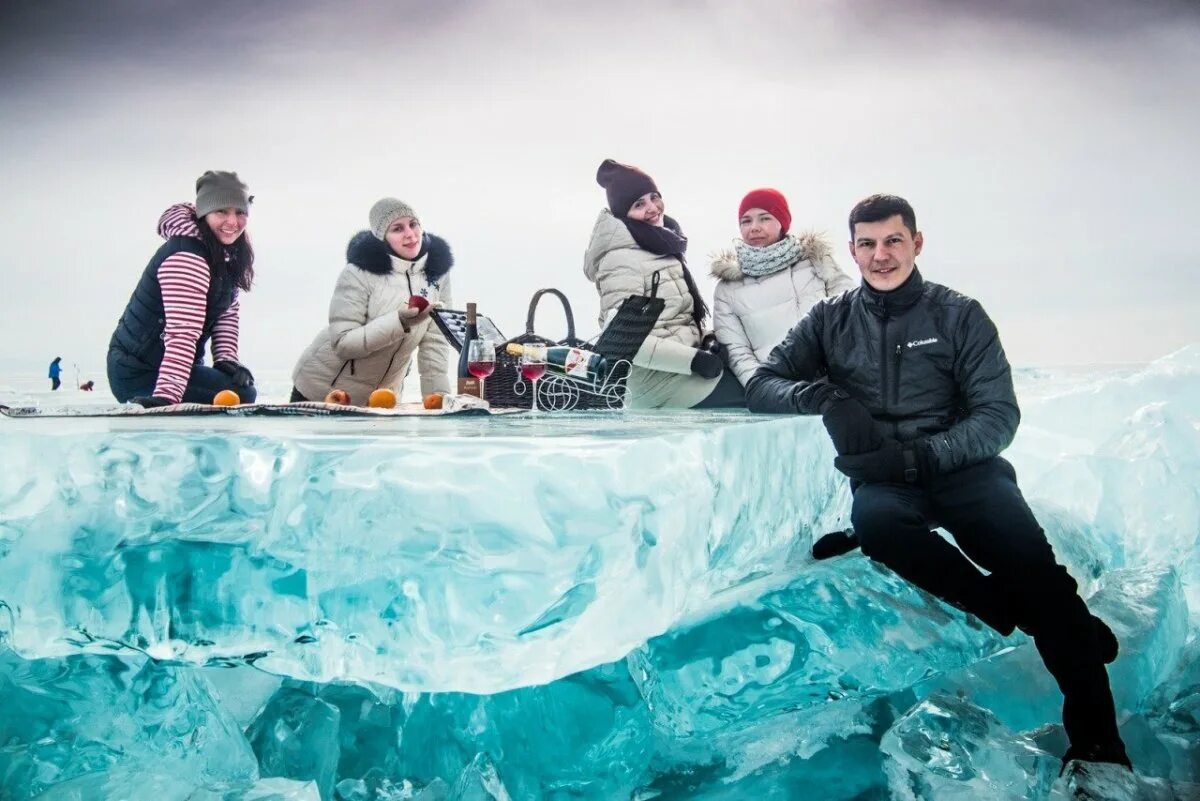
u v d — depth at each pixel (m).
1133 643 2.00
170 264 3.13
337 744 1.58
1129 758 1.74
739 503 1.71
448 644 1.33
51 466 1.58
